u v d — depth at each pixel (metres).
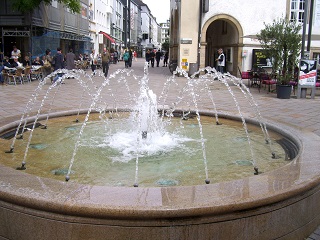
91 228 2.92
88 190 3.15
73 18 33.44
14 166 4.68
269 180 3.50
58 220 2.96
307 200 3.62
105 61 22.89
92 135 6.48
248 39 23.77
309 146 4.95
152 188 3.23
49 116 7.77
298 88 14.03
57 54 18.41
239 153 5.45
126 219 2.87
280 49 14.56
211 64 30.33
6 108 10.31
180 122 7.88
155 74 26.56
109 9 55.16
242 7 23.36
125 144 5.91
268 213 3.22
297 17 23.83
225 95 14.64
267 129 6.85
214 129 7.16
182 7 22.81
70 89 15.73
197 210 2.88
